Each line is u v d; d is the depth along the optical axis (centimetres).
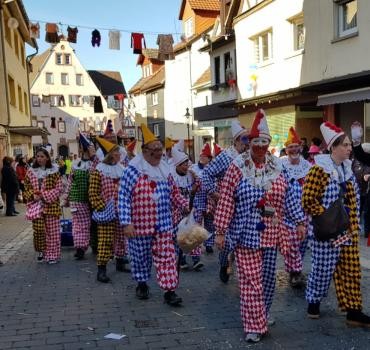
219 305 539
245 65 1973
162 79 4025
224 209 429
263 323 433
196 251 694
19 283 656
